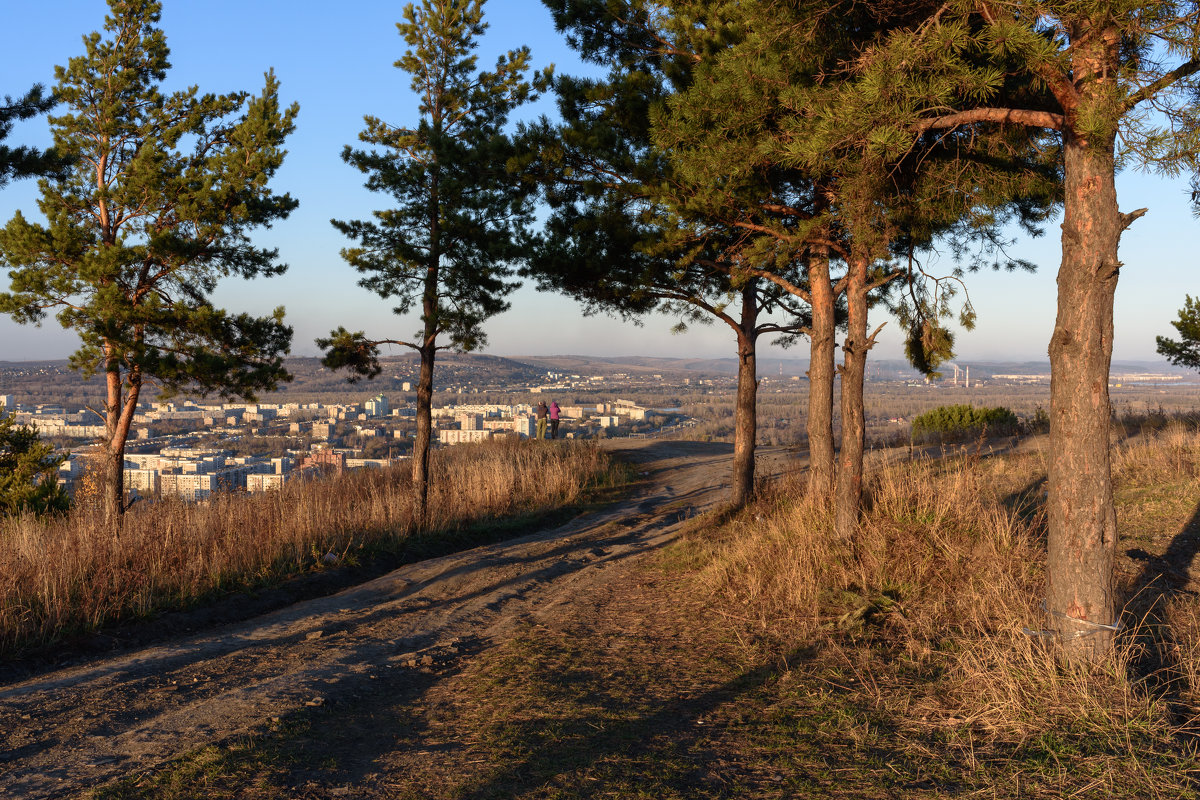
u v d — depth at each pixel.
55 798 3.36
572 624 6.92
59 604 6.42
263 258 15.66
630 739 3.87
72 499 15.37
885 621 5.71
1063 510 4.35
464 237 12.94
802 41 5.91
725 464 21.25
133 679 5.27
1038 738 3.47
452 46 13.12
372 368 13.04
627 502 16.00
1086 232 4.29
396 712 4.64
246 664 5.76
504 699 4.73
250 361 15.19
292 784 3.48
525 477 16.92
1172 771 3.05
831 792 3.08
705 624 6.39
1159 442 11.77
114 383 14.92
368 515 11.99
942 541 6.70
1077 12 4.07
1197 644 4.41
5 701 4.73
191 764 3.73
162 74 16.25
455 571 9.43
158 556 8.14
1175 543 6.50
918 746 3.50
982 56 5.14
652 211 9.11
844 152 6.09
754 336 12.06
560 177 10.02
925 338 8.22
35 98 9.65
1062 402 4.38
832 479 9.31
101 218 15.71
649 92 9.69
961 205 7.36
